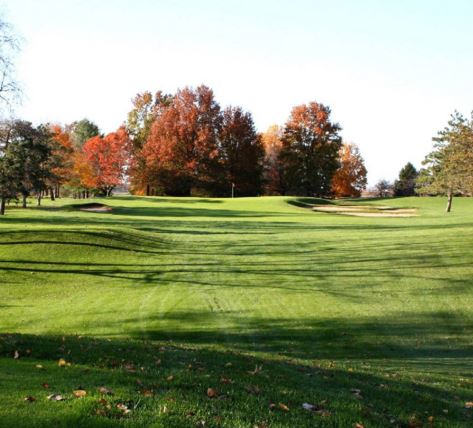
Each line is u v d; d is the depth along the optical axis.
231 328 15.26
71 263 22.92
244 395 6.73
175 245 28.11
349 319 16.11
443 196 85.75
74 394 6.05
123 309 16.86
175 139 78.31
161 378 7.21
